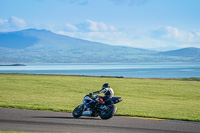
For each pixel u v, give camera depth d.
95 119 18.88
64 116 19.70
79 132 14.09
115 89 52.19
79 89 50.12
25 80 63.72
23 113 20.36
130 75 189.00
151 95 45.09
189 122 18.28
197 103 35.28
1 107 23.89
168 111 25.00
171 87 57.50
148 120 18.66
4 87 49.44
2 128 14.70
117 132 14.44
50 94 41.41
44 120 17.62
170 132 14.75
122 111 23.84
